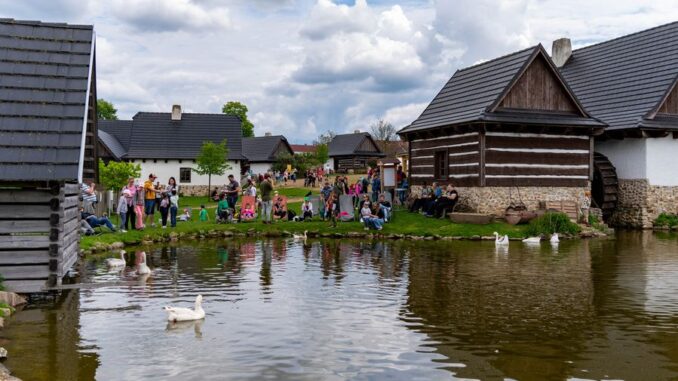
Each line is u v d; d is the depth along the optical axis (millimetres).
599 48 39781
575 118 29797
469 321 10938
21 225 12234
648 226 31953
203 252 20562
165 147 59281
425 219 27828
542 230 25844
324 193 29453
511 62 30109
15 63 12625
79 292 13469
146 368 8367
